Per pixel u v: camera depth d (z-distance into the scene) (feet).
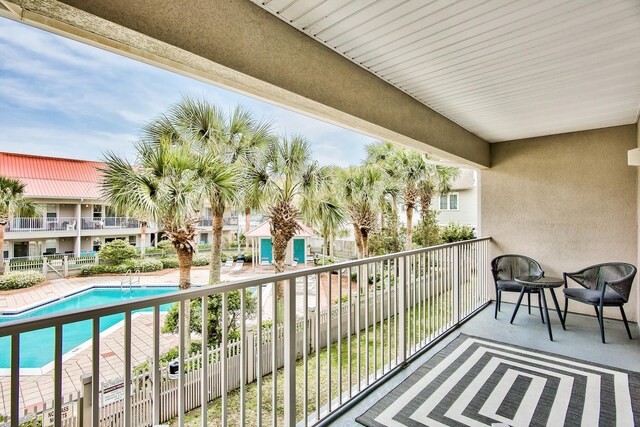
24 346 21.70
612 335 11.97
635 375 8.96
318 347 7.06
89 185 54.65
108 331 23.07
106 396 10.00
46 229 48.98
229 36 5.59
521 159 16.22
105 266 46.37
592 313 14.34
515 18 6.25
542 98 10.64
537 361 9.83
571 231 14.90
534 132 15.06
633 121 13.30
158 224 17.85
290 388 6.27
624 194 13.75
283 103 7.35
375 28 6.66
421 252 10.62
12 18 4.40
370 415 7.33
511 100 10.87
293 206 22.76
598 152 14.33
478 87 9.74
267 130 21.40
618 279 12.42
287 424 6.26
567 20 6.31
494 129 14.56
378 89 9.14
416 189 30.58
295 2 5.84
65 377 16.72
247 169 20.38
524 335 11.99
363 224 28.91
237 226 63.21
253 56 5.95
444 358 10.05
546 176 15.55
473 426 6.93
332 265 7.36
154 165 17.08
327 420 7.11
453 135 13.41
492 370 9.29
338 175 27.43
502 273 15.05
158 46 4.93
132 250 49.08
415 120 10.85
